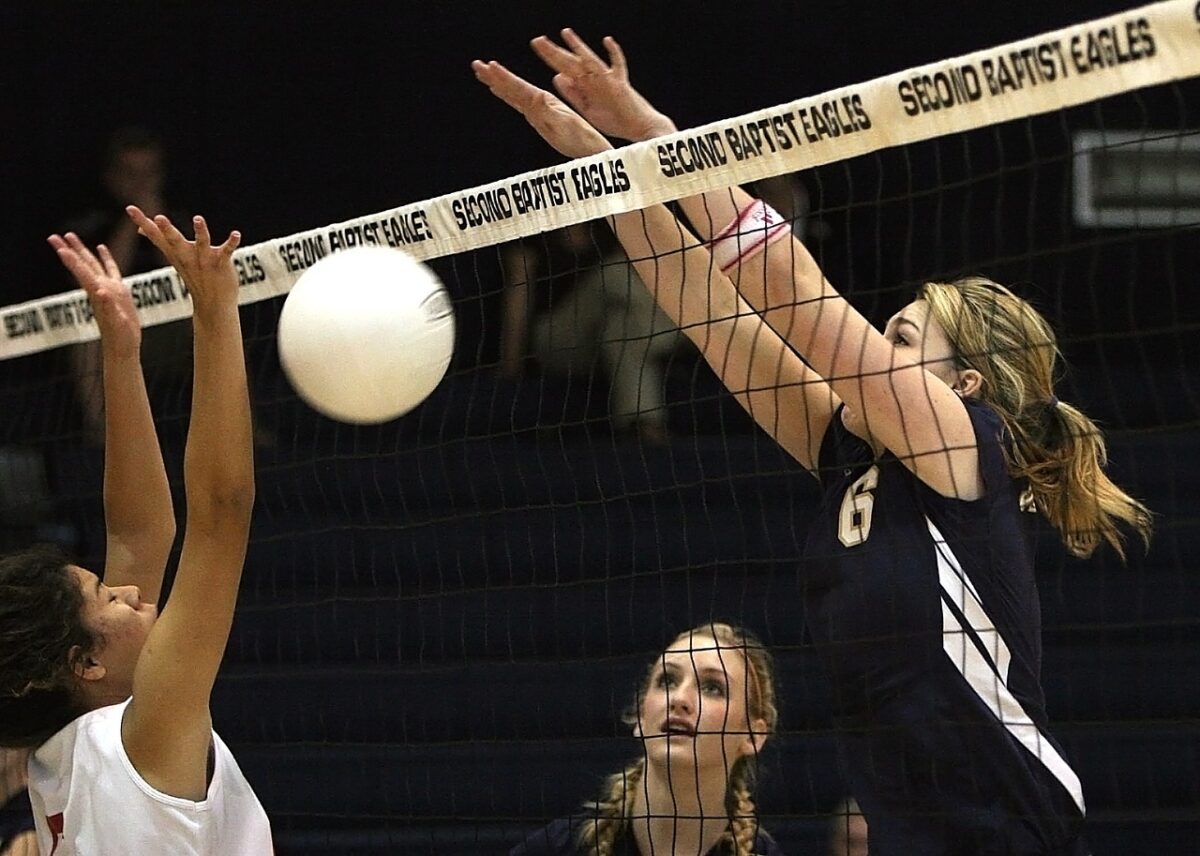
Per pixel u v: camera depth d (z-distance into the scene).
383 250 5.22
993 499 4.88
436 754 11.69
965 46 15.44
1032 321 5.25
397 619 12.30
